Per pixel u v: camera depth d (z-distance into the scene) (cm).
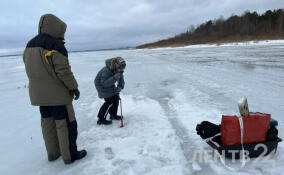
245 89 554
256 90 539
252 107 412
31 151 293
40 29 223
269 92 515
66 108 233
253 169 217
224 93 528
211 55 1830
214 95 515
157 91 607
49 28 219
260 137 226
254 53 1694
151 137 310
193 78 768
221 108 416
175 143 288
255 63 1059
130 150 276
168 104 471
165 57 2036
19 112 486
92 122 390
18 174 238
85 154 267
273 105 420
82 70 1355
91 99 573
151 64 1403
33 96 227
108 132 338
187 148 272
